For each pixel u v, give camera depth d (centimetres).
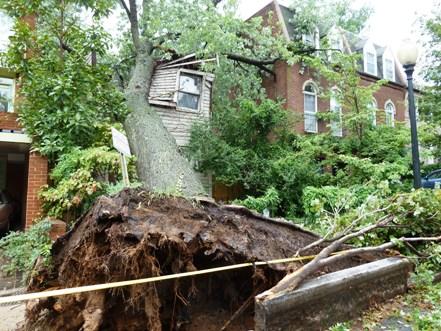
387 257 348
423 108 1003
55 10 626
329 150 914
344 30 1524
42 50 598
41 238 484
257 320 205
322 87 1327
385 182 421
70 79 551
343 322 247
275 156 994
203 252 253
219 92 1186
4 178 1096
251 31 1043
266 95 1270
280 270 251
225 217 270
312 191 739
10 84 807
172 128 1067
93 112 580
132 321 231
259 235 280
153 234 213
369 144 877
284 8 1370
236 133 1041
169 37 1002
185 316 253
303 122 1309
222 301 274
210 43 916
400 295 308
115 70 1059
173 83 1085
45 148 585
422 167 1000
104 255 221
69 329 241
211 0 974
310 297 227
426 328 238
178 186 354
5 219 771
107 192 492
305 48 1170
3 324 305
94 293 219
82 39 598
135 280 201
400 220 362
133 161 598
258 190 955
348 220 370
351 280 260
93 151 564
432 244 362
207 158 953
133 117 756
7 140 676
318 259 253
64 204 541
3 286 412
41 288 265
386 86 1588
